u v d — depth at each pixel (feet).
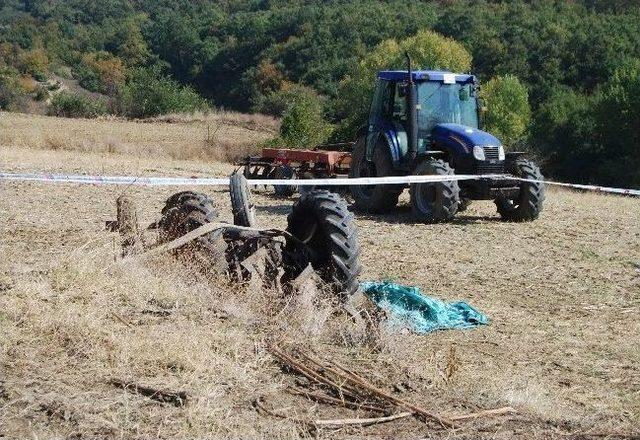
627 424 14.88
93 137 120.06
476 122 46.62
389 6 351.67
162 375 14.28
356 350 17.26
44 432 11.93
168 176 68.18
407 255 32.94
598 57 220.43
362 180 35.76
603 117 140.15
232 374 14.66
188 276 19.65
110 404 12.94
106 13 442.50
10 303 16.40
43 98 257.14
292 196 55.06
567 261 33.88
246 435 12.54
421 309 22.17
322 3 396.37
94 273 18.66
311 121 99.30
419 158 44.45
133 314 17.08
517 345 20.03
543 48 228.84
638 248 38.50
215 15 358.23
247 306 18.25
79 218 37.14
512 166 45.65
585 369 18.40
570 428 14.30
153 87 210.38
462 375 16.78
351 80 193.77
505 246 36.83
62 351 14.83
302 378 15.03
